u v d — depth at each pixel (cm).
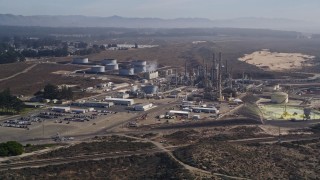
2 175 13400
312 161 15850
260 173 13975
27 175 13675
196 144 16912
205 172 13625
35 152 16575
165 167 14450
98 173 14138
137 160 15500
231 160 14888
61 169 14388
